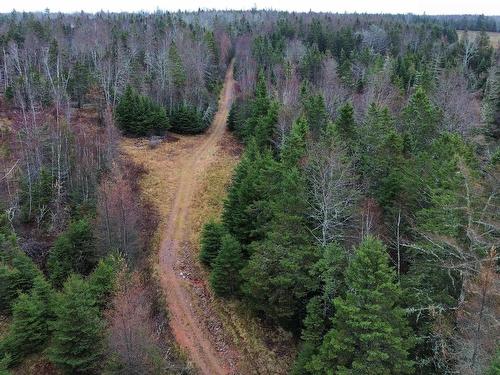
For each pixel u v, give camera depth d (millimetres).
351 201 30688
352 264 23156
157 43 100375
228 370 29719
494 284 20750
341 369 21781
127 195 41031
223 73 108812
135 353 25125
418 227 27625
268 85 74812
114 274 32562
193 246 43094
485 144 47562
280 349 30531
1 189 48750
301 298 30453
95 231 38969
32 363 29906
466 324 22297
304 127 42781
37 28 101562
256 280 29750
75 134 56969
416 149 40969
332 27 137500
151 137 67875
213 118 79875
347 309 21750
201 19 169375
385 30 126562
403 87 73562
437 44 108625
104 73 76812
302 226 29266
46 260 42312
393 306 24609
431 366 23781
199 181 55656
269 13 197625
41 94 70875
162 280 38031
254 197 36969
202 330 32875
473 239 22672
